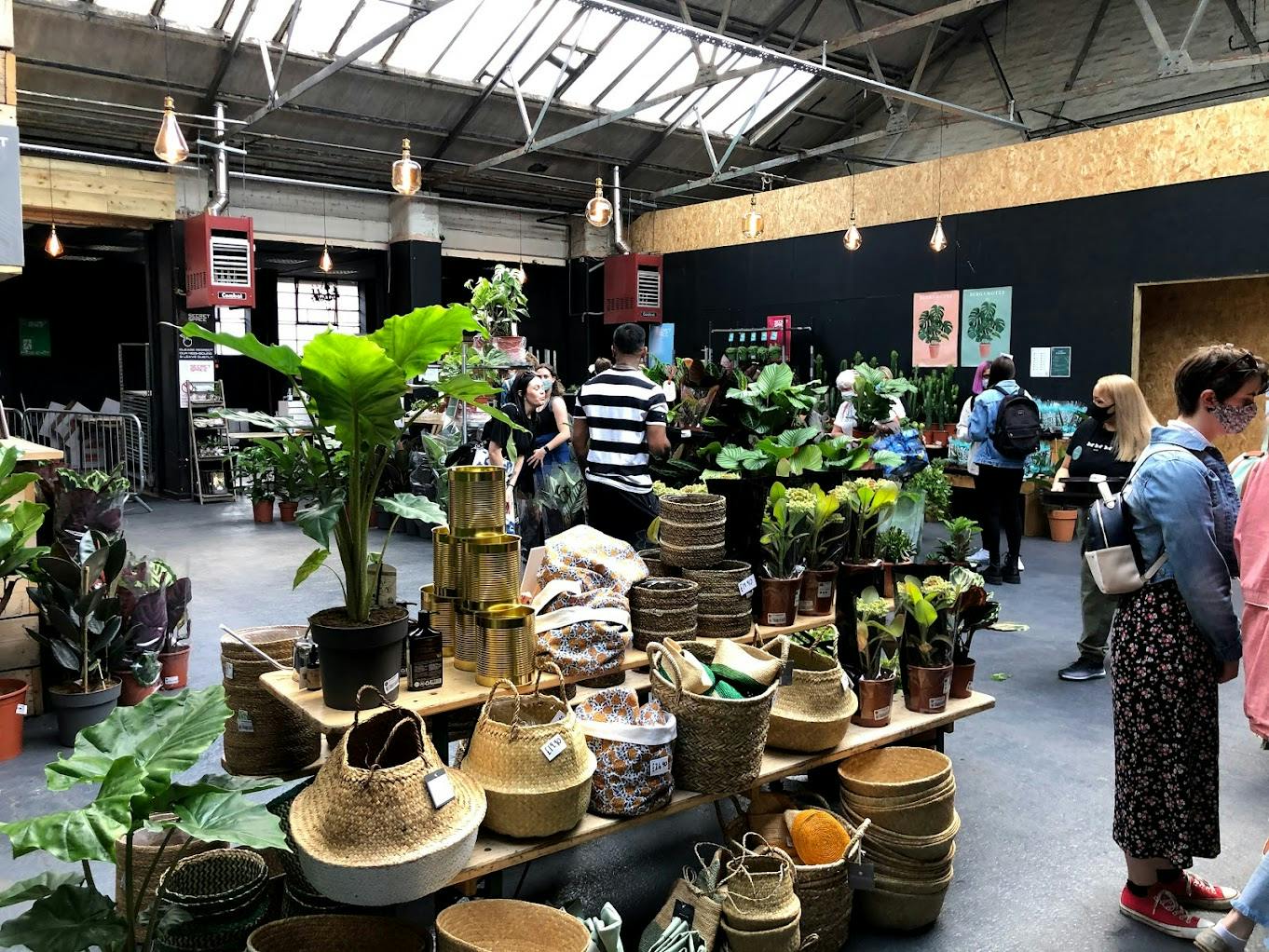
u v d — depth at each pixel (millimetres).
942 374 10023
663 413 4105
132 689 4164
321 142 11344
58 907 1809
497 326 8125
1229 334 9484
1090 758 3660
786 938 2125
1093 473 4965
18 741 3732
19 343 13031
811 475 3350
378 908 2170
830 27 12148
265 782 1981
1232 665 2441
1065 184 9148
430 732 2455
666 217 13320
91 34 8953
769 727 2531
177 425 11031
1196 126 8227
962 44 13461
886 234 10703
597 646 2480
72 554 4000
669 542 2842
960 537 3205
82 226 11531
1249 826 3113
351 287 15375
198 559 7473
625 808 2180
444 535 2512
